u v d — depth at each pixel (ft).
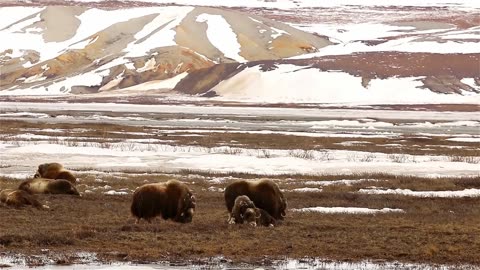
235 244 165.78
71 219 195.31
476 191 278.26
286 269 146.00
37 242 162.91
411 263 151.53
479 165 392.47
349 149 483.92
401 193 268.82
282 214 199.72
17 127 645.10
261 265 148.77
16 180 282.97
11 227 179.52
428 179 314.55
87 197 239.91
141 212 190.70
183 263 149.07
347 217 209.77
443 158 430.61
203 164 376.27
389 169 369.30
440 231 186.70
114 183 281.95
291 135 599.98
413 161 411.13
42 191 240.53
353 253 158.92
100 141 500.74
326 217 209.15
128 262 149.28
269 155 422.82
